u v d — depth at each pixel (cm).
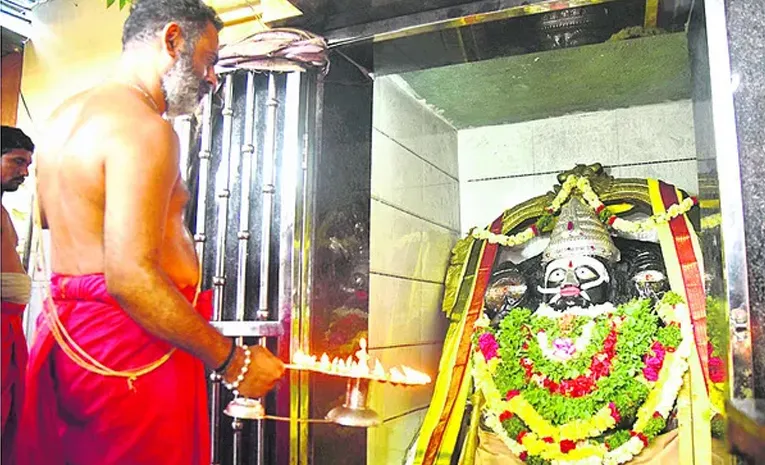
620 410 197
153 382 119
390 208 234
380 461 210
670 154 276
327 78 187
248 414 136
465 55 199
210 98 184
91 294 116
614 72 245
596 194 252
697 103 166
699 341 201
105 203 109
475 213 306
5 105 163
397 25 180
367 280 206
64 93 191
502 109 288
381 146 231
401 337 236
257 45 175
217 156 183
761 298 129
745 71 137
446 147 299
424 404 253
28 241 134
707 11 141
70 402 118
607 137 288
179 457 122
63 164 115
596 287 225
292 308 170
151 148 110
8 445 115
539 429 204
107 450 117
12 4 183
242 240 175
